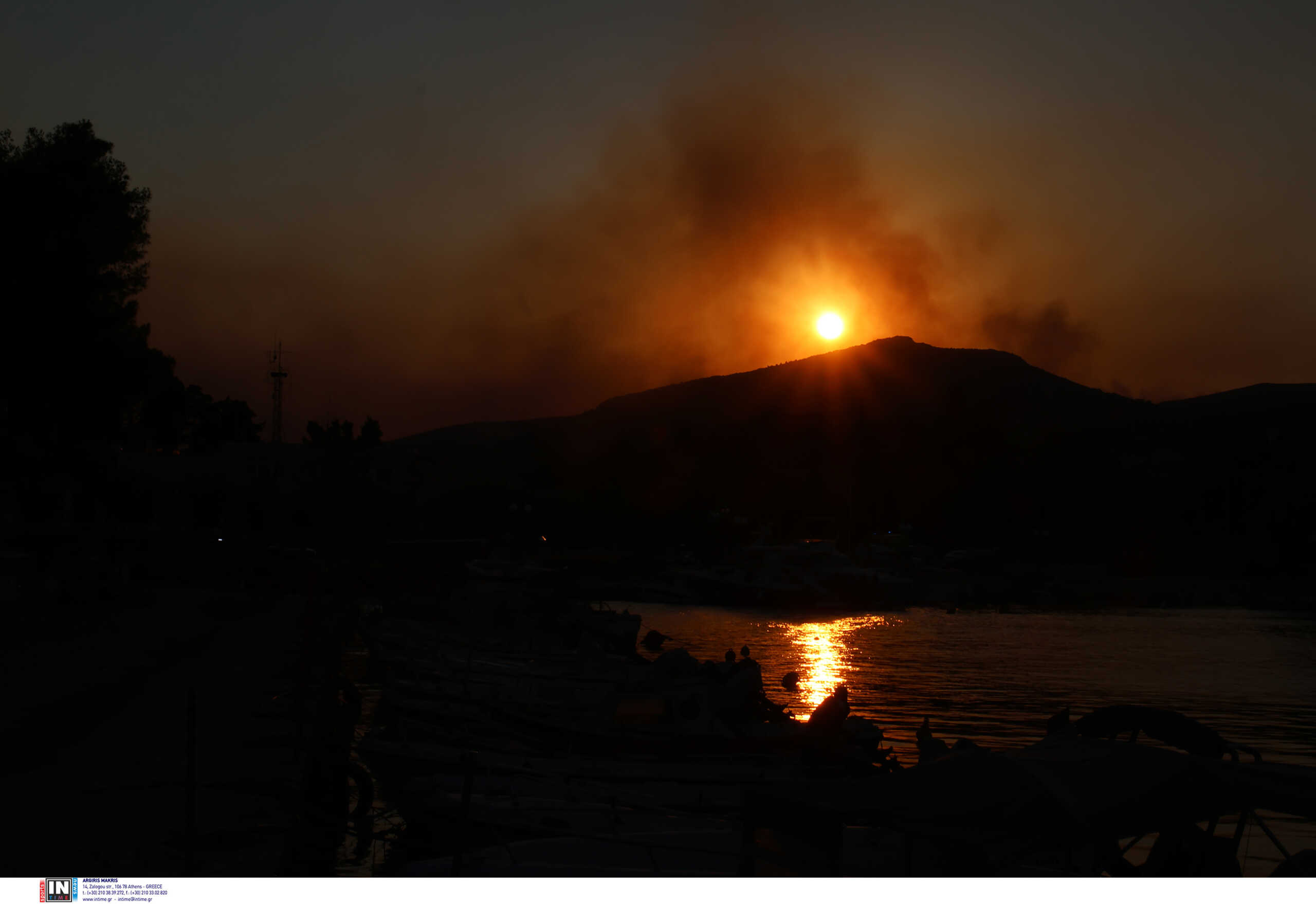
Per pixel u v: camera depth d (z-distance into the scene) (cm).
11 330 3250
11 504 5356
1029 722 3047
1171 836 1034
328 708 1919
